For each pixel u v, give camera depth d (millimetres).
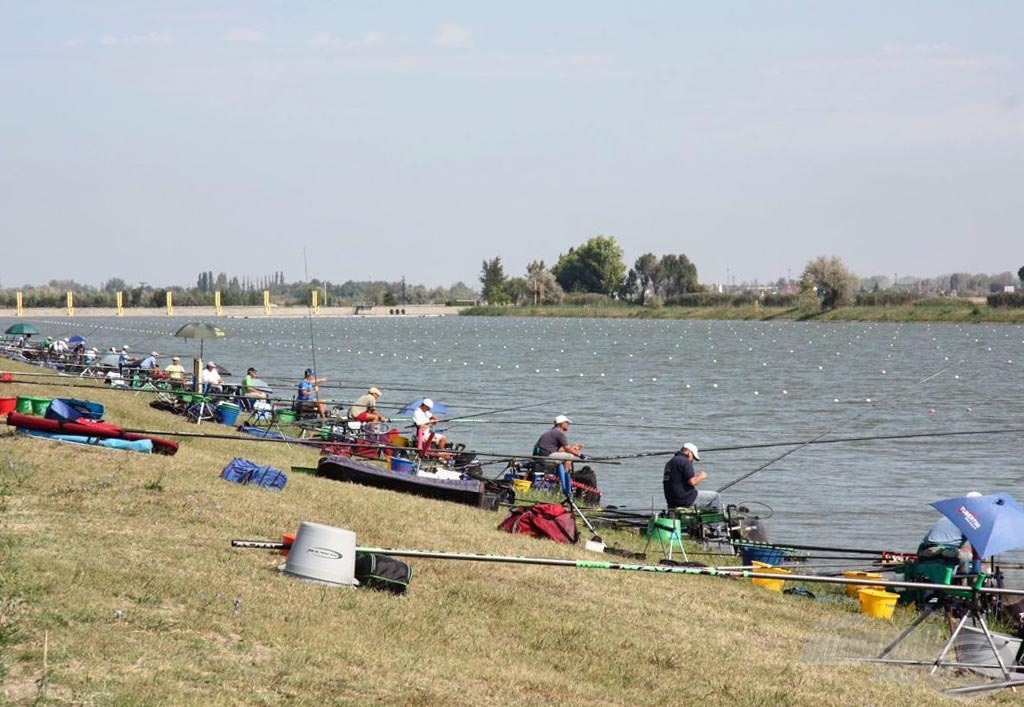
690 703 13836
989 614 19906
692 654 15867
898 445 49312
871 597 20078
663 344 139875
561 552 21250
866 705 14516
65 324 168625
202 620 13367
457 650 14391
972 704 15062
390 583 16219
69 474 20203
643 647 15852
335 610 14781
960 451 47562
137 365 54656
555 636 15703
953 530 21344
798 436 53406
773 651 16688
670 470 26969
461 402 66938
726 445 49062
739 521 27250
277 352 115125
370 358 108375
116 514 17969
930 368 100438
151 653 11914
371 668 12953
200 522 18266
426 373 90688
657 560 24047
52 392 38781
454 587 17094
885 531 32125
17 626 11852
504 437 48844
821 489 38531
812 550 25906
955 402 71500
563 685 13727
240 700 11172
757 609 19406
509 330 182250
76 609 12797
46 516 17188
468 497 26547
